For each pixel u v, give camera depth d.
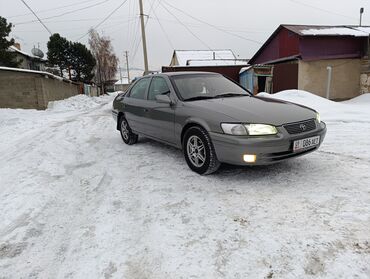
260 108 3.84
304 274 2.05
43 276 2.24
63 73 34.78
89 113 14.62
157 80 5.13
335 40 16.00
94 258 2.39
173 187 3.67
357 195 3.13
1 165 5.21
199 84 4.81
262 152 3.37
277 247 2.35
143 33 24.36
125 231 2.75
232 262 2.22
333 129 6.61
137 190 3.68
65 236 2.76
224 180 3.77
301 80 15.88
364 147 4.98
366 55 16.03
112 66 44.62
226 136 3.49
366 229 2.51
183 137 4.27
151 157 5.06
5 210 3.33
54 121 11.60
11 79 16.67
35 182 4.16
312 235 2.47
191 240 2.53
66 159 5.37
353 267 2.07
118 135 7.53
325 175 3.74
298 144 3.53
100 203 3.39
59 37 32.09
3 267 2.37
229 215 2.89
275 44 18.84
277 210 2.92
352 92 16.61
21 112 14.94
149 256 2.36
